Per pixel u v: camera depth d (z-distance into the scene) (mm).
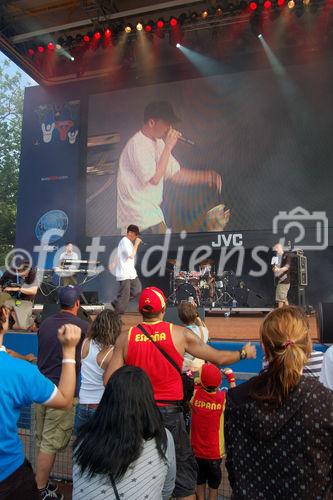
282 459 1475
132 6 11297
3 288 6797
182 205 12219
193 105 12367
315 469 1437
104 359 3189
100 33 11375
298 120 11562
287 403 1495
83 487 1666
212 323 7367
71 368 1952
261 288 12531
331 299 11727
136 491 1641
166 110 12562
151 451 1719
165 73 12617
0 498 1757
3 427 1782
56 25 11859
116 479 1627
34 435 3814
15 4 11109
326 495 1438
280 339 1593
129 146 12789
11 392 1791
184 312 3953
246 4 10414
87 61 13102
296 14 10266
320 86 11445
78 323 3643
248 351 2828
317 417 1454
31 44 12180
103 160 12953
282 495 1465
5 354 1869
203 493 3338
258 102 11883
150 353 2645
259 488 1517
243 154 11891
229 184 11930
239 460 1567
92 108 13195
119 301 7086
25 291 6777
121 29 11570
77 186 13016
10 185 25938
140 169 12641
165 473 1770
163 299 2803
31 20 11648
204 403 3299
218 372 3287
